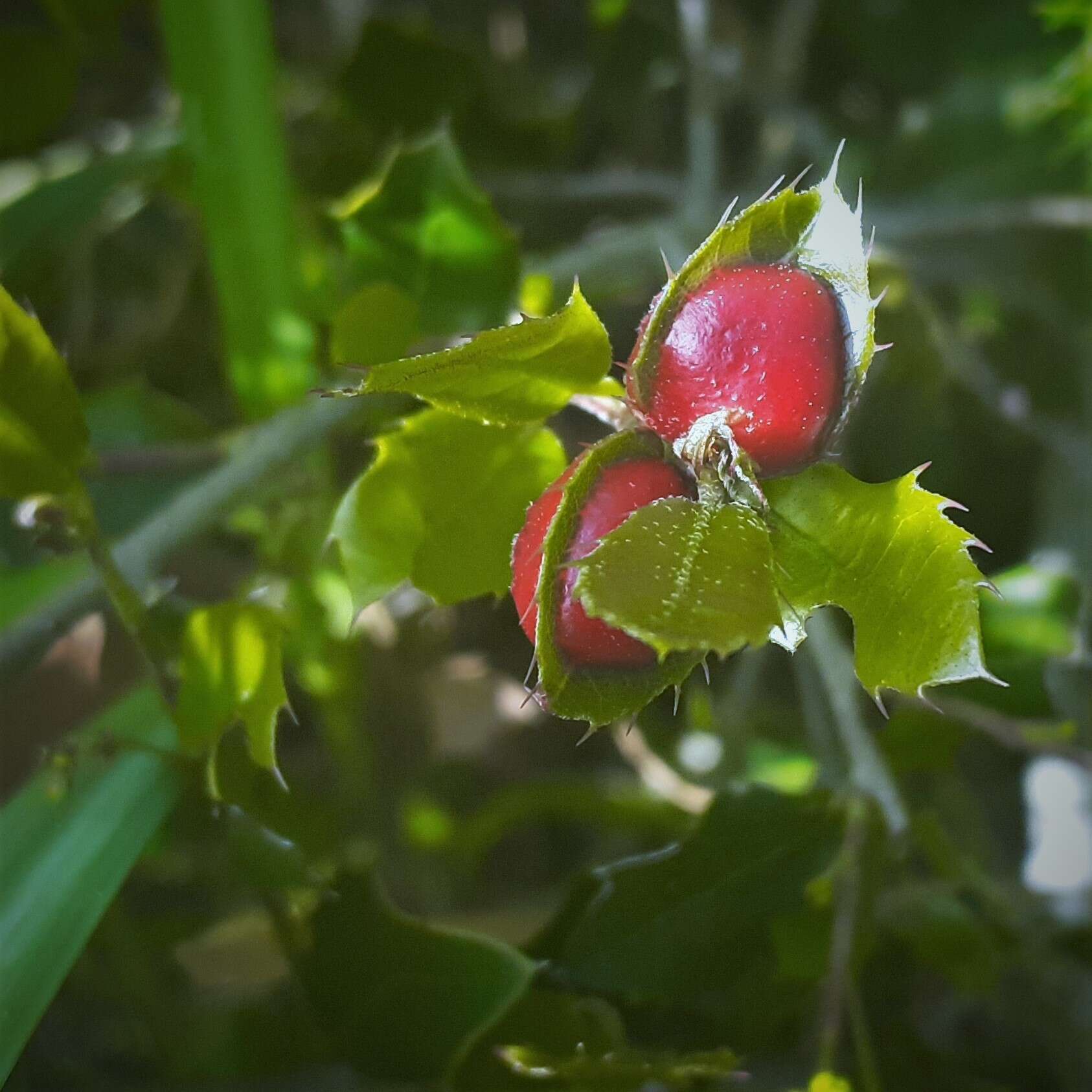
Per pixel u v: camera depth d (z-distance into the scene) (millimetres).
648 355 117
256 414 173
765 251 118
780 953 150
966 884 167
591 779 228
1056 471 242
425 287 156
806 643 170
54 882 143
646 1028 165
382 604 214
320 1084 186
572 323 118
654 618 109
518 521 134
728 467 116
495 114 248
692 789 200
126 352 231
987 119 255
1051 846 201
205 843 202
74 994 203
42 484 134
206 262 220
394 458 133
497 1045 149
